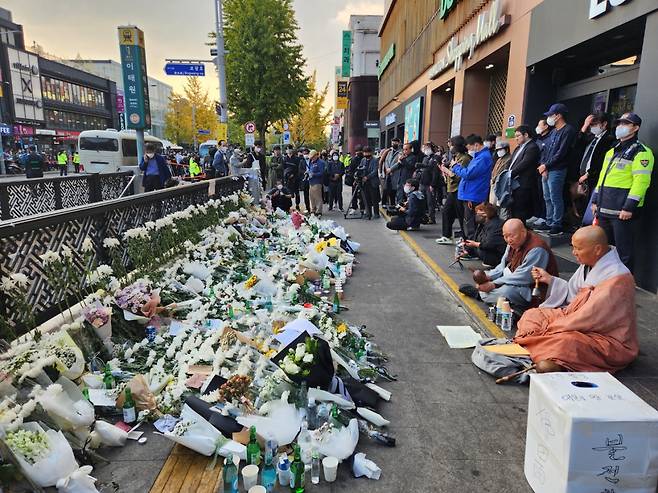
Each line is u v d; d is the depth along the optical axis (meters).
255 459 2.53
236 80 23.16
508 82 8.88
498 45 9.40
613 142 6.06
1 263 3.35
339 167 13.61
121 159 22.62
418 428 2.96
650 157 4.80
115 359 3.52
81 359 3.07
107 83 64.19
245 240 7.54
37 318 3.70
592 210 5.57
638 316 4.53
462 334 4.39
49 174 31.17
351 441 2.68
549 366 3.31
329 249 7.03
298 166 13.40
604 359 3.35
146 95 12.22
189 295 4.76
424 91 16.89
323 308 4.92
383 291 5.84
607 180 5.19
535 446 2.38
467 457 2.68
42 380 2.79
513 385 3.48
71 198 10.80
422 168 10.43
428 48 15.99
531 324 3.76
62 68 53.06
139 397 3.04
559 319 3.58
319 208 12.32
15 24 45.94
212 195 8.49
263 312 4.40
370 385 3.35
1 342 3.11
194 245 6.00
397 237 9.41
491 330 4.37
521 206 7.00
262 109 23.25
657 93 4.91
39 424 2.45
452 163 8.37
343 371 3.40
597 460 2.08
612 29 5.64
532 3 7.79
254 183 12.61
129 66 11.70
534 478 2.39
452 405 3.22
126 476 2.49
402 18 21.92
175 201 6.77
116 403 3.03
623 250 5.13
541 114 8.11
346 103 49.44
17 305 3.37
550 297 4.02
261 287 5.14
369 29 43.09
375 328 4.62
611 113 6.77
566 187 7.27
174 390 3.11
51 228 3.93
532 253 4.44
